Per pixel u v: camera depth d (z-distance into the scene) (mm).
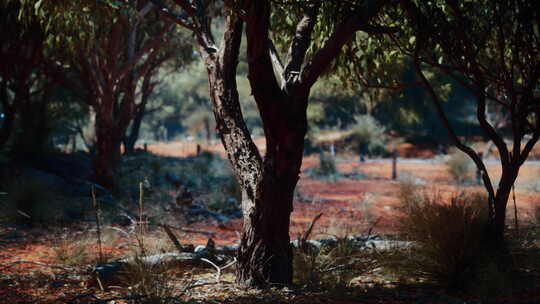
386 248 8195
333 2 6973
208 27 7480
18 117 21469
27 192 12578
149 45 17109
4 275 7570
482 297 6270
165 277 6789
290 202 6785
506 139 44281
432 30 7449
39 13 8195
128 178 21094
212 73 7109
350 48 8805
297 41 6926
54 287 7035
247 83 41250
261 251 6805
